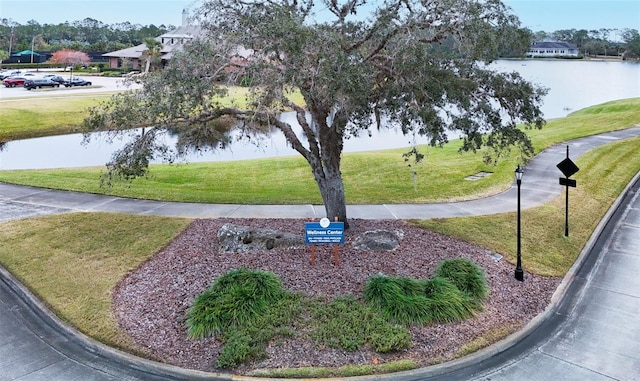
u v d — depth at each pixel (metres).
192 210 14.45
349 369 7.02
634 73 95.81
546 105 51.06
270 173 20.53
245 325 7.82
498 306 9.07
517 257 10.41
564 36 145.38
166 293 9.07
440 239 11.96
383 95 9.55
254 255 10.44
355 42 9.67
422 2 9.28
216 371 7.04
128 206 14.81
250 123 10.85
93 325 8.30
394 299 8.30
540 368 7.49
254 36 8.56
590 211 15.13
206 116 10.77
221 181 19.08
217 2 9.52
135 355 7.48
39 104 37.66
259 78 8.73
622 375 7.32
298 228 12.43
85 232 12.43
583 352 7.94
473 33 8.77
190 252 10.87
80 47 87.56
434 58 9.72
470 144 10.26
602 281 10.72
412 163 21.72
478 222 13.53
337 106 9.14
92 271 10.27
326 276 9.41
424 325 8.09
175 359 7.34
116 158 11.04
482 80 9.89
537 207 15.16
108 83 57.19
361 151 26.94
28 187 17.05
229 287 8.56
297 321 7.95
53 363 7.50
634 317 9.12
